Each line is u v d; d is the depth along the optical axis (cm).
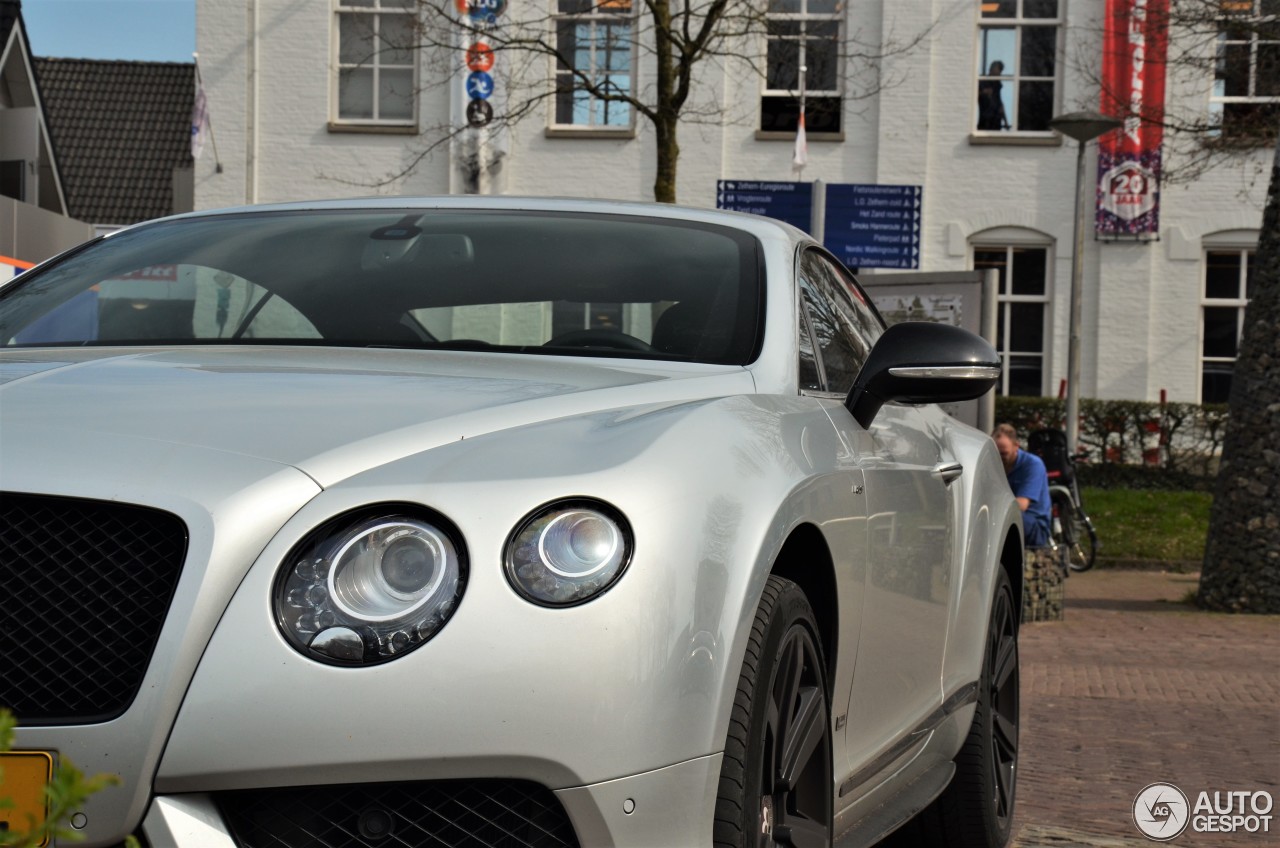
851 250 1620
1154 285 2420
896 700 340
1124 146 2388
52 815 141
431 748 205
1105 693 755
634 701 212
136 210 3192
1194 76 2178
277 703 204
